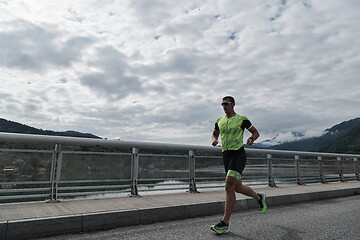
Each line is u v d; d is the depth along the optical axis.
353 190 8.33
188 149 6.79
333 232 3.59
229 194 3.57
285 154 9.50
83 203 4.58
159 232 3.53
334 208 5.62
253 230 3.67
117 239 3.20
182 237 3.29
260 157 8.75
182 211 4.51
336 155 11.81
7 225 3.12
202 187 7.01
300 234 3.47
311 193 6.97
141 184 5.95
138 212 4.04
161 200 5.08
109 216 3.77
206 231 3.60
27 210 3.86
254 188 8.12
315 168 10.79
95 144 5.29
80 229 3.53
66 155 5.05
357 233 3.54
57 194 4.79
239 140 3.76
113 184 5.57
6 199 4.29
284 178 9.36
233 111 3.95
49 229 3.34
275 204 6.03
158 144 6.23
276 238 3.28
